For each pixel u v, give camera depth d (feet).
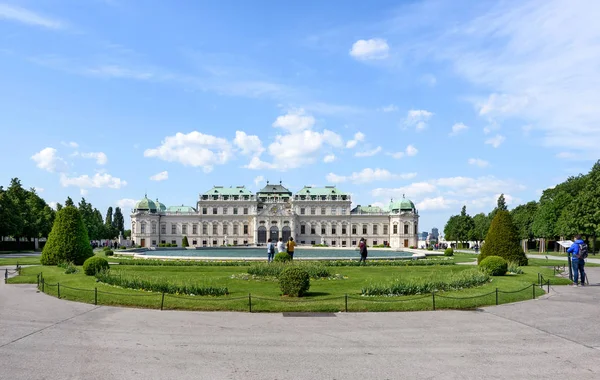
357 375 42.88
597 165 300.81
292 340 55.42
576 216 279.08
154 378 41.75
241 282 106.52
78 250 147.13
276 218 508.94
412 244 514.27
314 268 117.08
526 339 56.59
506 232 145.28
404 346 53.01
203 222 529.04
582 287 104.12
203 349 51.34
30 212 333.42
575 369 45.01
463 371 44.21
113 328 61.36
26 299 84.53
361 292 87.66
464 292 88.79
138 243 515.50
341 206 526.16
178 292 86.22
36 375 42.29
